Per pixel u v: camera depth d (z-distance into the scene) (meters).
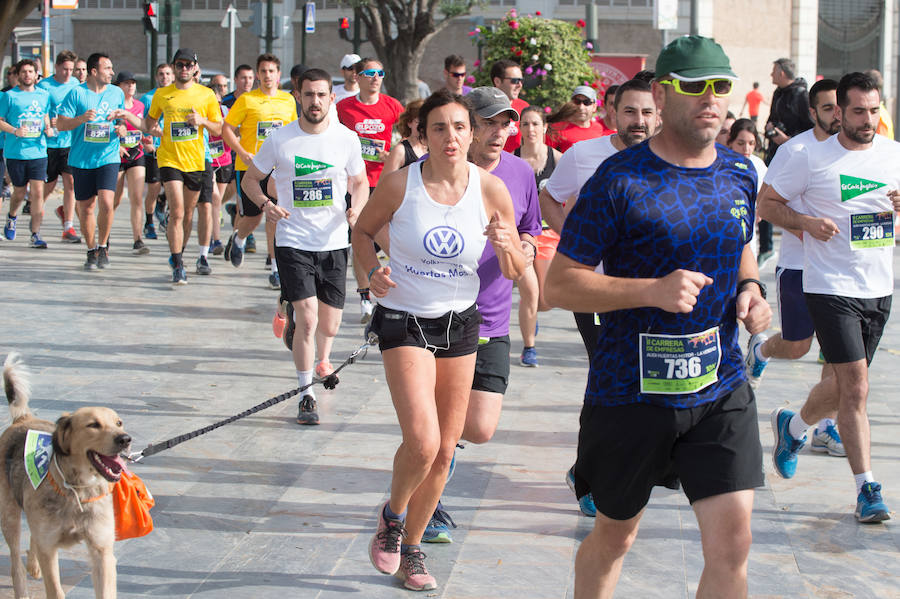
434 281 6.23
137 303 15.15
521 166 7.98
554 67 21.91
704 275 4.93
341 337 13.51
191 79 16.89
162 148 16.72
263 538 7.23
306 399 9.83
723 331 5.11
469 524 7.55
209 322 14.06
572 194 8.44
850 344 7.79
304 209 10.10
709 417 5.05
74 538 5.83
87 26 58.06
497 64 13.65
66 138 20.52
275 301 15.60
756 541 7.30
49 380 11.02
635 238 4.95
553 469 8.70
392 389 6.21
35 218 19.86
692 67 4.82
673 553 7.08
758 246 20.30
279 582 6.57
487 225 6.30
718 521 4.97
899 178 8.01
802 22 45.59
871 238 7.98
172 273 17.17
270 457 8.87
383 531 6.40
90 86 17.31
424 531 7.12
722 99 4.87
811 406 8.12
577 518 7.69
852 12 48.16
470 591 6.49
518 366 12.07
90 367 11.59
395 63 39.06
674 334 4.98
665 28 23.58
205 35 56.66
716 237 4.94
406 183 6.26
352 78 16.91
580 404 10.56
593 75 22.59
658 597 6.43
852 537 7.39
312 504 7.85
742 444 5.01
